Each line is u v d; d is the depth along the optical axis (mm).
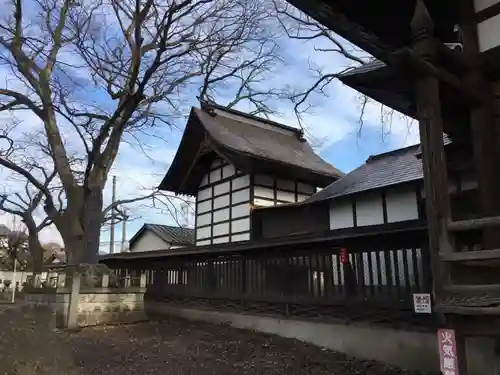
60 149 15805
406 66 4816
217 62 15547
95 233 15016
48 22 15852
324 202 16281
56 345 9188
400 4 6039
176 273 14875
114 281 13344
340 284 9641
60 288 12281
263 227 19109
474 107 5723
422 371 7867
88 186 14961
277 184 20203
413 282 8250
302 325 10352
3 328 10195
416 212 13469
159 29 12828
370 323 8914
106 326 12266
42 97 15453
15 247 29375
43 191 15664
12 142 17734
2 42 15039
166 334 11031
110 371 7430
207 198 21734
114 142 15203
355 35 4867
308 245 10477
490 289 4312
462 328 4594
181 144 21141
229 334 10945
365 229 8953
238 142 19797
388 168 16281
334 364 8266
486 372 6422
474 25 5938
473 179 6758
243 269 12352
